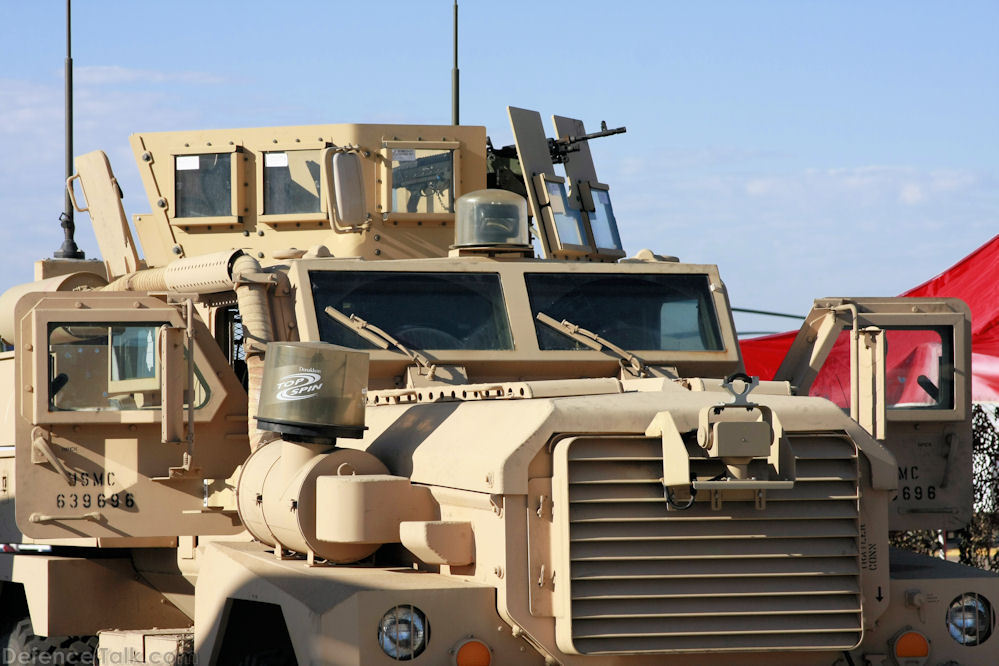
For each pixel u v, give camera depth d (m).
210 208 20.12
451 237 20.00
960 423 17.02
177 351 14.15
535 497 11.02
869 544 11.73
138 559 17.25
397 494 11.95
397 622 10.66
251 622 12.59
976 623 12.09
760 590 11.16
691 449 11.17
